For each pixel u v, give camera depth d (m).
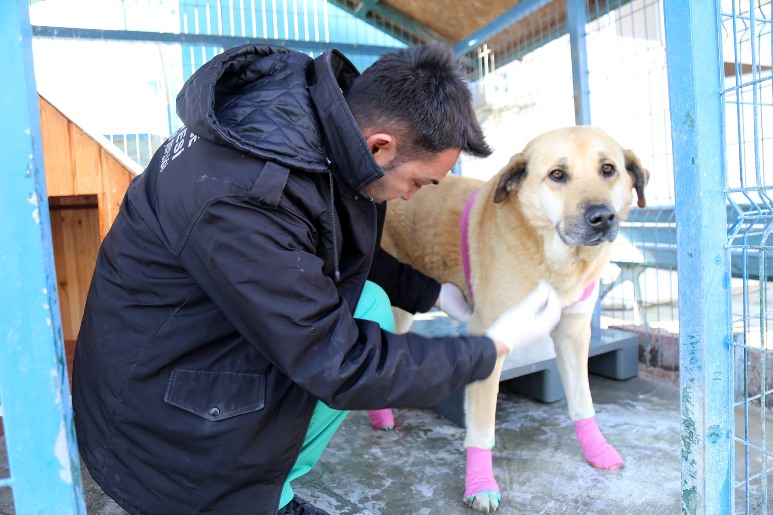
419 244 2.76
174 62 3.02
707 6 1.15
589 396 2.23
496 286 2.23
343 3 3.57
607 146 2.17
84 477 2.12
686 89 1.15
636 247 3.36
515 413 2.73
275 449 1.35
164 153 1.43
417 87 1.33
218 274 1.18
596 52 3.30
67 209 3.20
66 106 2.82
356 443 2.44
